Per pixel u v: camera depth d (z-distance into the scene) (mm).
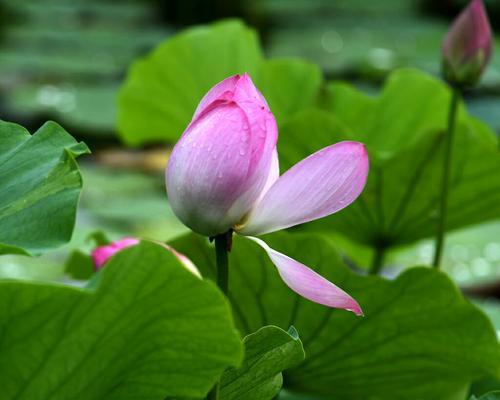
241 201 1677
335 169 1688
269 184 1704
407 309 1995
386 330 2014
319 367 2057
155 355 1644
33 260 3842
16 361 1624
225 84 1706
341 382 2078
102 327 1621
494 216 2527
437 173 2379
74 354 1630
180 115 3227
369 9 12602
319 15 12047
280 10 12148
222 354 1637
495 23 10922
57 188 1702
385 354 2033
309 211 1691
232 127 1668
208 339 1629
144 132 3332
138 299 1607
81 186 1695
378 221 2486
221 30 3145
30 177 1741
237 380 1738
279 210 1686
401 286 1979
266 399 1773
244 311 2051
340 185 1691
